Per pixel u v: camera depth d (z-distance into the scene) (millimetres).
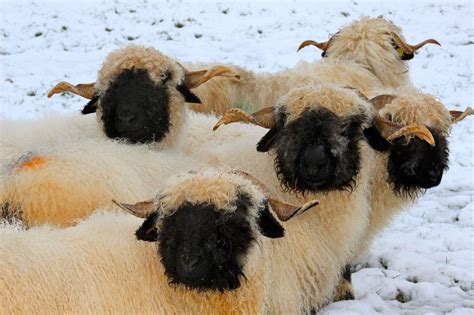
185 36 21969
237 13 24250
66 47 20750
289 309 7934
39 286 6387
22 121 9836
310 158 7562
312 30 22766
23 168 7895
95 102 9578
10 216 7785
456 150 14500
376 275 9641
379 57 12031
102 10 23906
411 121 8703
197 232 6461
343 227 8305
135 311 6734
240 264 6707
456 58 20297
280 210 7031
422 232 11039
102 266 6750
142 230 6770
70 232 7016
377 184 9133
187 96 9695
